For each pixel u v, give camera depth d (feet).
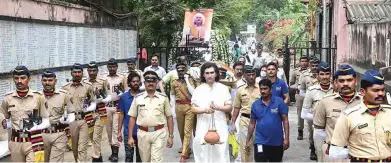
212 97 26.53
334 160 20.62
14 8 30.45
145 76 25.99
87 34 42.96
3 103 24.31
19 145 24.13
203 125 26.71
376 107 17.56
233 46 120.67
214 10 86.89
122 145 38.88
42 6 34.35
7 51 29.71
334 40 61.21
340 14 57.52
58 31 37.01
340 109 22.48
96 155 33.32
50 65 35.68
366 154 17.47
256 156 25.96
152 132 25.85
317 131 23.57
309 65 40.45
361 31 46.52
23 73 24.00
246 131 28.89
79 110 31.04
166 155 36.09
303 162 33.76
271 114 25.76
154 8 72.38
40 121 24.54
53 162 26.99
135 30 58.80
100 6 46.44
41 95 24.68
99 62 45.93
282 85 32.50
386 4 55.67
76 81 31.19
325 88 29.22
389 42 35.37
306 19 117.50
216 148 26.50
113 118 34.35
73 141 31.22
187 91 34.47
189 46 66.49
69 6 38.96
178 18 73.36
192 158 35.24
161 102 26.07
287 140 25.94
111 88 34.71
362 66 45.80
